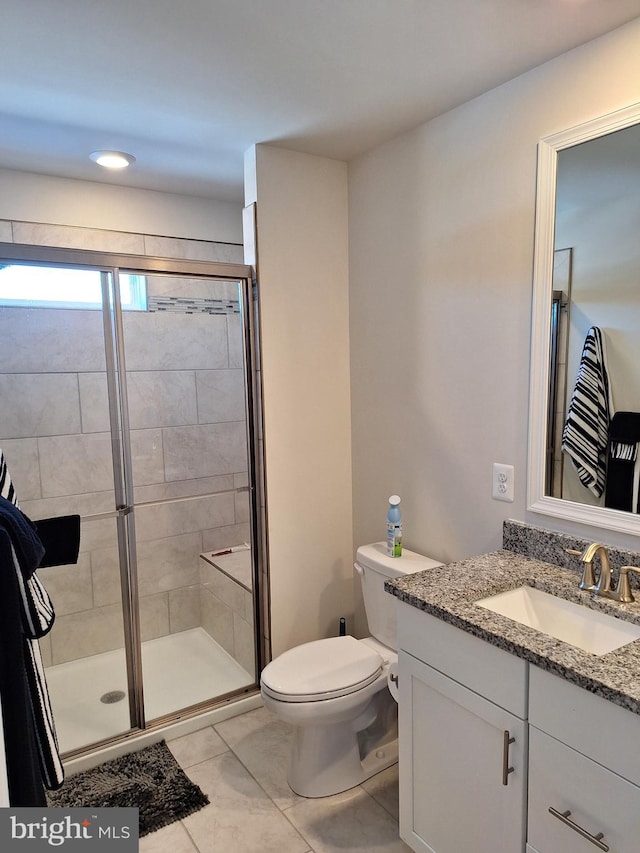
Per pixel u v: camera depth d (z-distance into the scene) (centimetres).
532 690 123
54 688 232
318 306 249
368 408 251
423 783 158
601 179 154
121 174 262
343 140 224
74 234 270
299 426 250
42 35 146
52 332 214
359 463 260
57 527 205
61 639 231
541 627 160
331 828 182
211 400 246
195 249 302
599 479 161
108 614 228
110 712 231
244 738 229
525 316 178
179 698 246
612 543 160
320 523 260
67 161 243
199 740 228
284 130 212
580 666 114
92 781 204
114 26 142
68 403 221
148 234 288
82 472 226
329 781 195
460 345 202
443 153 201
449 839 151
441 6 137
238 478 249
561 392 169
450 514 212
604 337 157
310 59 161
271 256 235
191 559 267
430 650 151
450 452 210
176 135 216
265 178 230
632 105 146
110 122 203
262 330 236
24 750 110
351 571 271
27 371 212
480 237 191
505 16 142
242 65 164
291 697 183
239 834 180
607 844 112
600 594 149
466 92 184
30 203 258
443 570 170
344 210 251
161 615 266
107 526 231
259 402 240
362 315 249
